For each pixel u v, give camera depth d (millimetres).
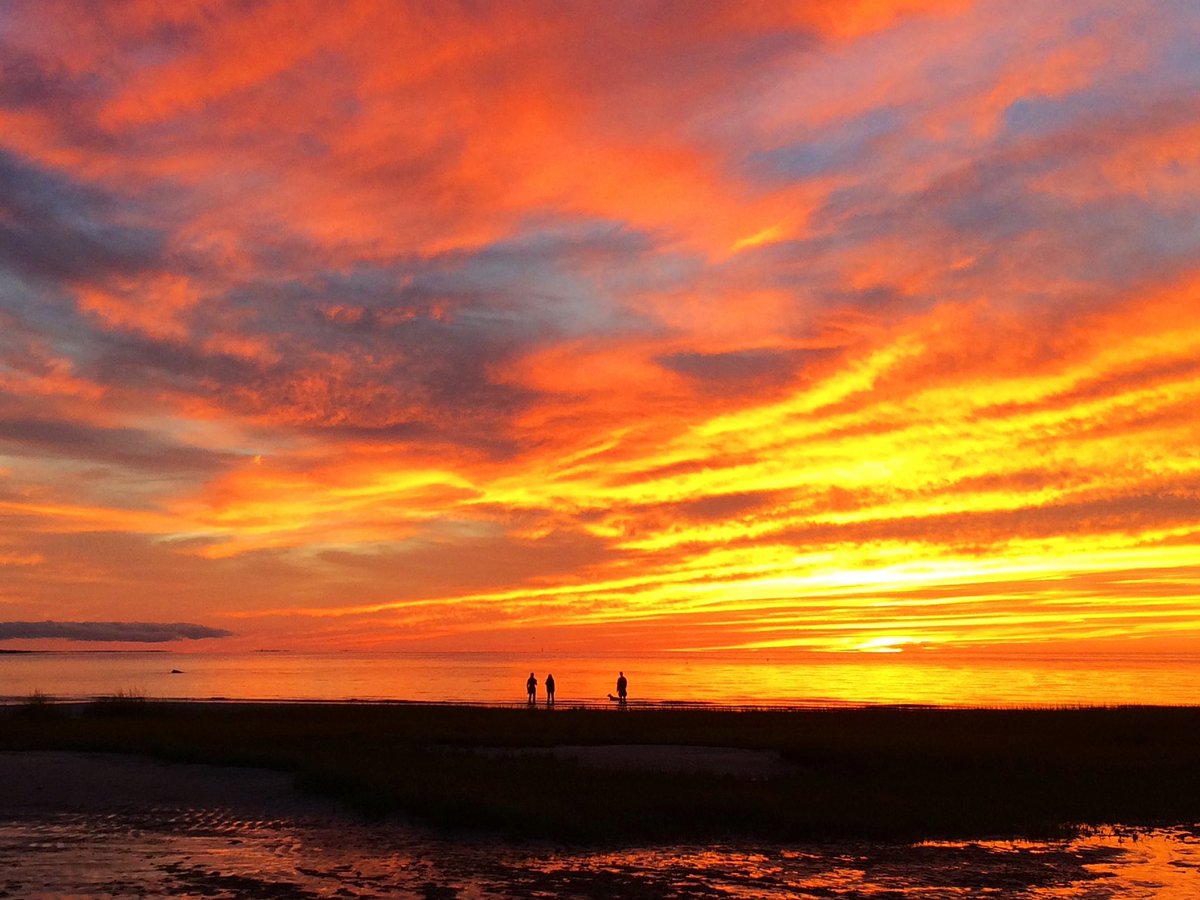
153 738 26891
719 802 16375
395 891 11172
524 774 19453
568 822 14516
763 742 26656
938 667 193625
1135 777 20312
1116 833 15172
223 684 95125
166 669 161250
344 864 12570
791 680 111250
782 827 15062
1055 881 12062
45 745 25094
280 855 13070
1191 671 173125
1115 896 11344
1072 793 18422
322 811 16375
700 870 12461
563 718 37656
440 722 35094
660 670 158000
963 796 17844
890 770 21219
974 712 39469
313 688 85562
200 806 16797
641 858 13125
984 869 12695
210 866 12367
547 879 11867
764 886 11672
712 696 70875
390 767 20141
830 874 12344
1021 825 15469
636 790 17766
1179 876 12359
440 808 15156
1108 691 84375
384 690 81688
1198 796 18125
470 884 11555
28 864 12367
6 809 16484
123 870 12078
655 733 30328
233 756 22156
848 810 16203
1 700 58688
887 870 12586
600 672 147875
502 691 80000
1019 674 144000
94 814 16047
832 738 27891
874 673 144625
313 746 25375
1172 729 30656
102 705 40875
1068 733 29812
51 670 151375
